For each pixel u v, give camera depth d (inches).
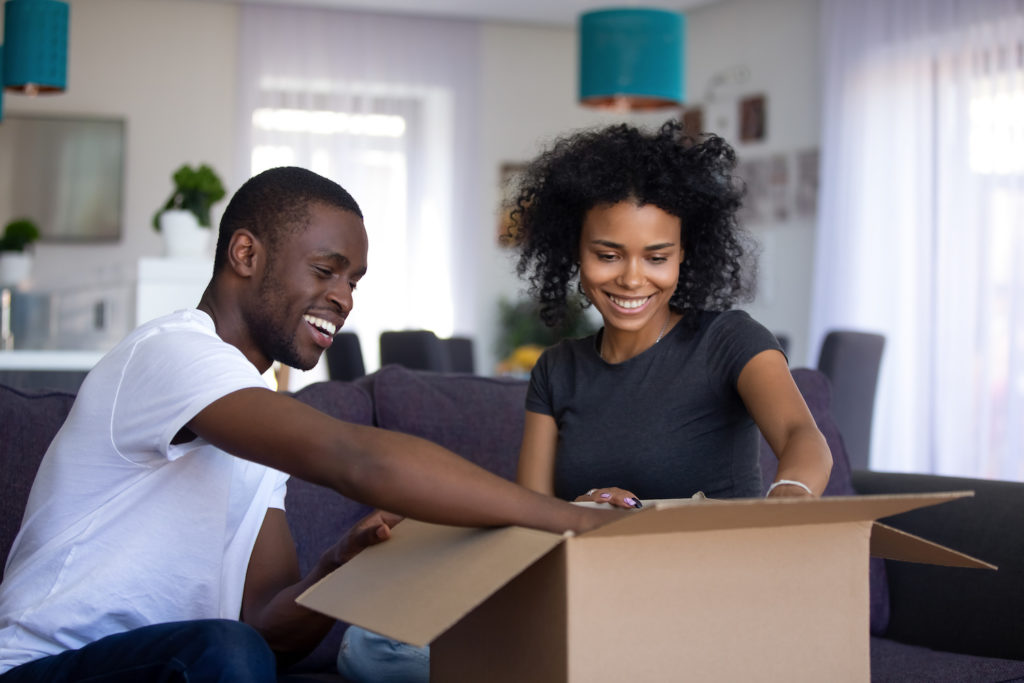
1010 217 209.0
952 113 220.2
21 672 42.6
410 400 76.2
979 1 214.1
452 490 37.8
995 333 211.3
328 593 40.6
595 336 64.2
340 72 283.7
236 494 48.5
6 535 58.8
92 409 45.0
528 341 286.0
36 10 159.6
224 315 47.8
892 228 230.8
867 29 236.7
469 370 183.3
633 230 56.4
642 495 58.7
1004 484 73.4
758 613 37.6
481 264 297.7
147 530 45.1
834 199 243.3
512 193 70.9
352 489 38.9
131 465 44.7
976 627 71.5
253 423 40.5
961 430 215.5
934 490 76.5
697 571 36.4
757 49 271.3
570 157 59.2
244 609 52.4
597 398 60.9
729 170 61.1
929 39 223.8
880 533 40.9
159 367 43.4
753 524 36.7
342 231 47.4
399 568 39.2
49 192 269.9
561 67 305.4
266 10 279.1
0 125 268.2
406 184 288.7
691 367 59.0
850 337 136.5
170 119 276.7
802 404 54.0
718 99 281.4
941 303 220.4
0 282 176.4
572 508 37.5
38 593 44.7
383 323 286.4
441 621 32.5
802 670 38.4
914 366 226.4
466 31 294.2
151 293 140.6
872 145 236.4
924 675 63.3
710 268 62.0
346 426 39.6
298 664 67.5
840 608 39.5
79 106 272.7
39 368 139.1
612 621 34.8
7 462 60.0
